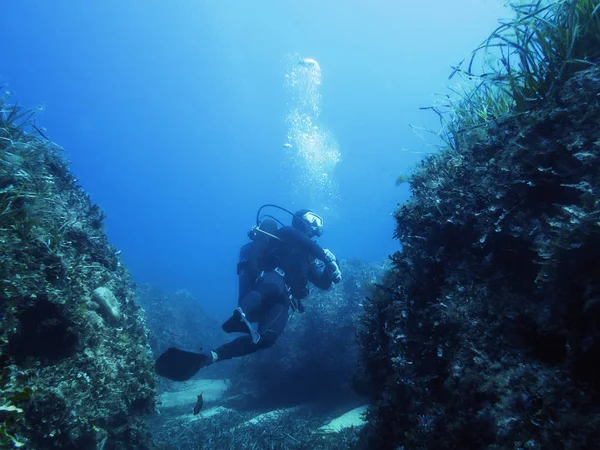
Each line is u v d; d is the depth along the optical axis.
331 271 4.88
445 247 2.43
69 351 2.74
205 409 8.62
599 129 1.74
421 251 2.56
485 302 1.95
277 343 8.88
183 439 6.19
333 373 8.29
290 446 5.47
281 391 8.69
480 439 1.61
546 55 2.32
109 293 3.61
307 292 4.89
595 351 1.37
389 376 2.65
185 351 3.62
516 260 1.96
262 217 5.36
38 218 2.97
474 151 2.51
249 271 4.76
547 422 1.35
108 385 3.03
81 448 2.62
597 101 1.81
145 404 3.77
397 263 2.92
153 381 3.91
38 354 2.57
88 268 3.56
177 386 11.04
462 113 3.23
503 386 1.58
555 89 2.11
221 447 5.75
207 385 11.21
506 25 2.41
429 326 2.30
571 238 1.49
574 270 1.50
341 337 8.42
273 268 4.73
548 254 1.58
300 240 4.74
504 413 1.50
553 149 1.91
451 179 2.56
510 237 1.99
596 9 2.02
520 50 2.36
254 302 4.20
